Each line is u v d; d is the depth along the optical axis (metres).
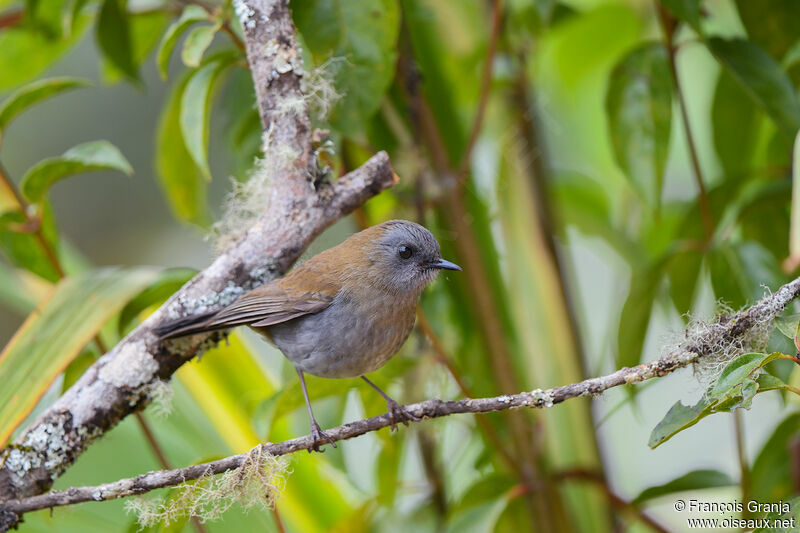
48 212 6.86
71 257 8.31
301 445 5.30
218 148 10.70
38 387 5.38
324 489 7.82
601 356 7.83
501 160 7.90
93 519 7.15
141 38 7.82
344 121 6.21
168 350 5.66
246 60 6.43
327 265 6.71
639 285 6.99
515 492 7.05
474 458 8.52
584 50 9.61
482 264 7.56
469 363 7.85
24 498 5.12
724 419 9.79
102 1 7.05
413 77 7.37
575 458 7.21
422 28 7.92
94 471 7.28
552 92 10.01
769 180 7.40
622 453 9.71
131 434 7.51
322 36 6.14
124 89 11.28
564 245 8.24
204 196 7.82
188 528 7.25
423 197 7.58
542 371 7.38
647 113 6.79
